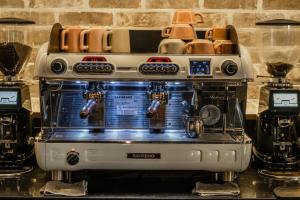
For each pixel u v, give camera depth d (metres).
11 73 1.64
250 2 1.87
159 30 1.71
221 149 1.38
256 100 1.89
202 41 1.46
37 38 1.86
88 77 1.38
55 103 1.44
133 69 1.38
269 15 1.88
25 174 1.58
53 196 1.37
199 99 1.46
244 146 1.38
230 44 1.46
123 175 1.56
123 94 1.46
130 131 1.46
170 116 1.47
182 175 1.56
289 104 1.54
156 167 1.38
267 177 1.57
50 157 1.38
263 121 1.62
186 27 1.53
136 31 1.71
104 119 1.46
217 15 1.87
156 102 1.40
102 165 1.38
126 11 1.86
